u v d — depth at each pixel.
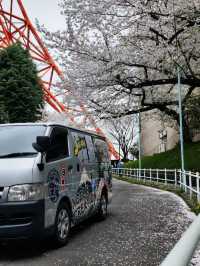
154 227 7.69
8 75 20.14
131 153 54.25
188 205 11.51
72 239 6.69
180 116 19.50
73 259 5.28
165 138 40.34
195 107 25.70
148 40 18.67
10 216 5.29
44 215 5.51
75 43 18.91
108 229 7.59
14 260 5.29
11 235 5.25
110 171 9.84
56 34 18.91
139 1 16.64
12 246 6.16
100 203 8.62
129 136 52.28
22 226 5.27
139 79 19.31
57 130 6.57
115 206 11.51
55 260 5.25
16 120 20.02
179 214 9.58
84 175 7.45
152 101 23.22
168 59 18.22
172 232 7.11
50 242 5.97
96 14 18.09
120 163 41.38
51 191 5.80
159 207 11.14
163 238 6.56
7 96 19.98
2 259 5.36
